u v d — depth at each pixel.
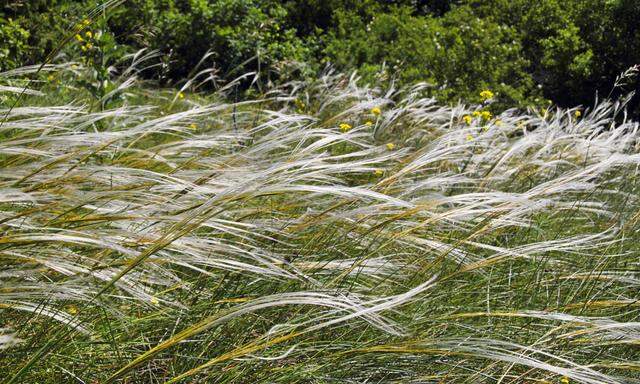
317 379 3.09
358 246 3.88
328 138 3.63
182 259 2.93
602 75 24.67
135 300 3.25
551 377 3.34
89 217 2.93
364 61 19.08
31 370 2.79
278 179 3.07
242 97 10.17
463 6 22.11
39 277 2.88
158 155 4.14
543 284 4.18
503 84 18.02
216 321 2.43
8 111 3.56
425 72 17.80
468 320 3.79
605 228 5.53
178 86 14.26
